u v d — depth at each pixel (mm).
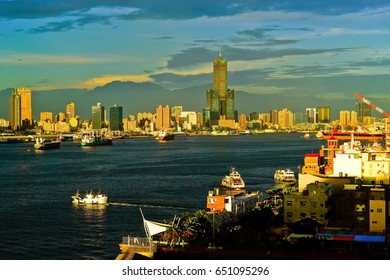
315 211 193500
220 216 194500
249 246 172500
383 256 158500
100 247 191125
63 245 193750
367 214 197750
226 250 166875
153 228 175125
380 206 181250
